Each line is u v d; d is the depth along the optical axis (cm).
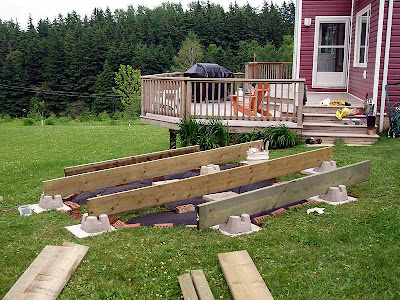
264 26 7950
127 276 417
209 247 470
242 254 445
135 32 8181
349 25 1443
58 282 401
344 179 646
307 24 1463
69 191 666
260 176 698
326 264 430
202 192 631
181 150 854
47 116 6944
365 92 1211
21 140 1733
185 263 439
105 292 393
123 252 464
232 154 862
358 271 415
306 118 1110
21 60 7225
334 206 595
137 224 550
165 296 387
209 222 506
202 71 1436
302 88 998
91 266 436
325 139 1036
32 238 514
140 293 392
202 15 8156
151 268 430
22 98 7188
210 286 400
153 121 1141
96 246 479
